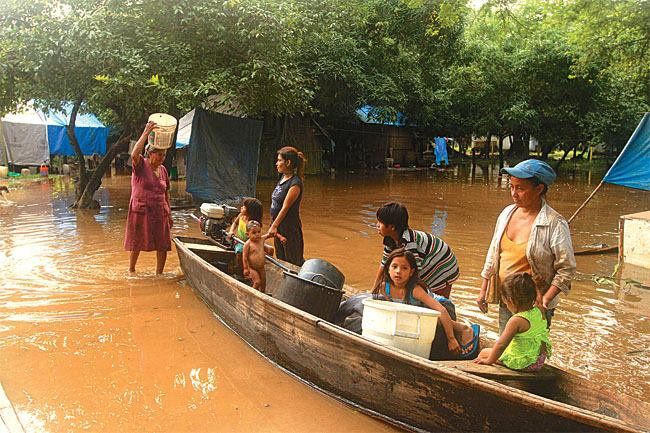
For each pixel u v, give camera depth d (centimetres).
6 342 521
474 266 842
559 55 2606
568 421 302
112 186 1917
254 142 1333
